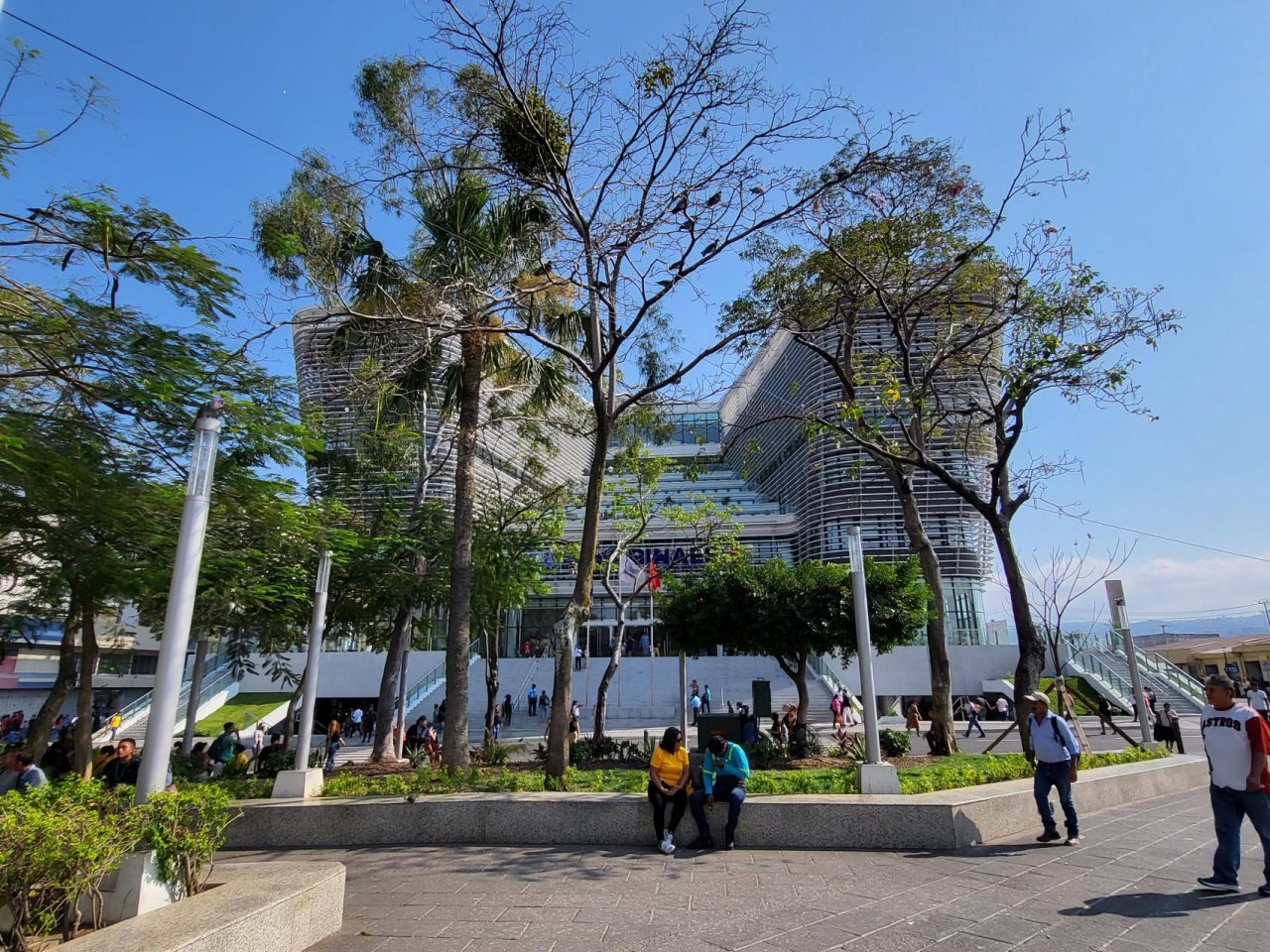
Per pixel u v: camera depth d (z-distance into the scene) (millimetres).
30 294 7598
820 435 15445
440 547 16312
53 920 4105
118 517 9258
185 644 5531
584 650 37125
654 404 14383
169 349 8695
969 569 37469
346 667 36031
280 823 8422
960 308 15289
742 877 6344
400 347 12477
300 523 11719
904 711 34438
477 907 5605
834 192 12039
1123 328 12109
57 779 13641
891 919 5008
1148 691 27109
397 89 11664
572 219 11383
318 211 11906
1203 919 4871
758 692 19094
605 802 8008
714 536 22047
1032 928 4750
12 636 15258
